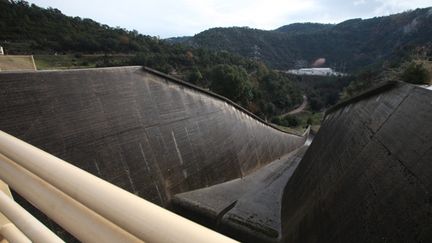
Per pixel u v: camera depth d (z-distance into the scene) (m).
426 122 6.25
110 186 1.01
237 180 19.97
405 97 8.17
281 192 18.88
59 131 9.78
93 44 87.50
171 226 0.76
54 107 9.78
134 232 0.81
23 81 9.00
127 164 12.06
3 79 8.48
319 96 109.31
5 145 1.63
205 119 17.89
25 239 1.68
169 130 14.80
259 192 18.28
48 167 1.25
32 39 79.19
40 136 9.21
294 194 14.80
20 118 8.78
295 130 59.00
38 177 1.42
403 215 5.28
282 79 103.06
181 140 15.47
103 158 11.11
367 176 7.47
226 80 59.34
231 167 19.80
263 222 13.59
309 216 10.23
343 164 9.84
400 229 5.18
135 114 13.02
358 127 10.78
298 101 99.88
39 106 9.34
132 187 12.09
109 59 80.12
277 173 24.42
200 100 17.83
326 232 8.14
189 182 15.64
